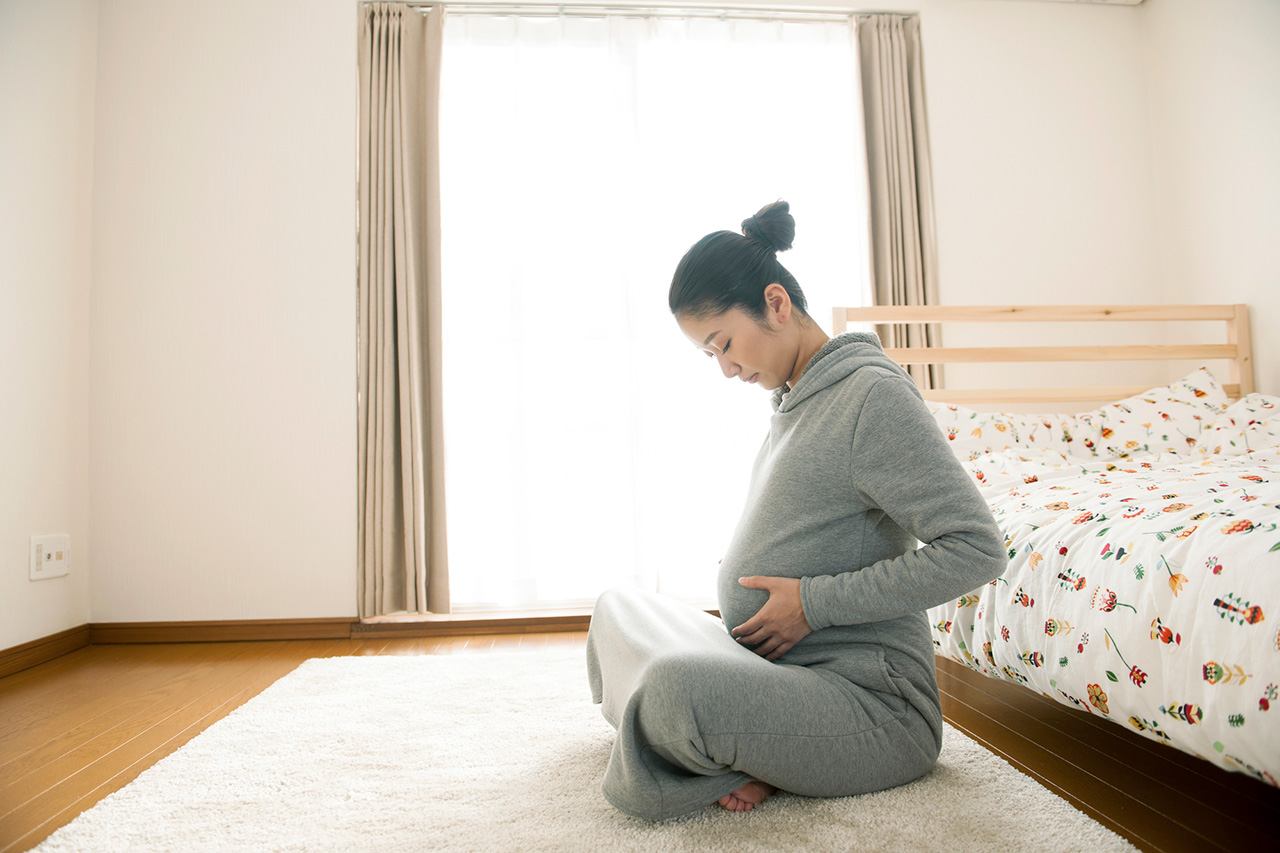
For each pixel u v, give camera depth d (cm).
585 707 170
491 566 293
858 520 108
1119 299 319
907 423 102
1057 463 211
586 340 302
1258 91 280
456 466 294
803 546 109
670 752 99
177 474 277
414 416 283
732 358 119
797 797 111
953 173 315
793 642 108
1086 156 322
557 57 308
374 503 280
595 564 297
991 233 315
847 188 315
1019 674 136
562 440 299
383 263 287
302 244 286
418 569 279
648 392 301
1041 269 316
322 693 185
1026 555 138
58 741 159
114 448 275
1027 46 322
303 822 110
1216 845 101
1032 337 313
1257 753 88
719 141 311
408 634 274
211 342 280
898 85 311
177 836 106
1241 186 287
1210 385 253
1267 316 279
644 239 305
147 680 214
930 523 99
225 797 120
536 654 233
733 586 114
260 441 279
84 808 123
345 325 284
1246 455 196
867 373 108
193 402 279
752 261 115
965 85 318
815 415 111
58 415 257
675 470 300
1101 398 282
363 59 295
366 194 289
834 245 313
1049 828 100
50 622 250
